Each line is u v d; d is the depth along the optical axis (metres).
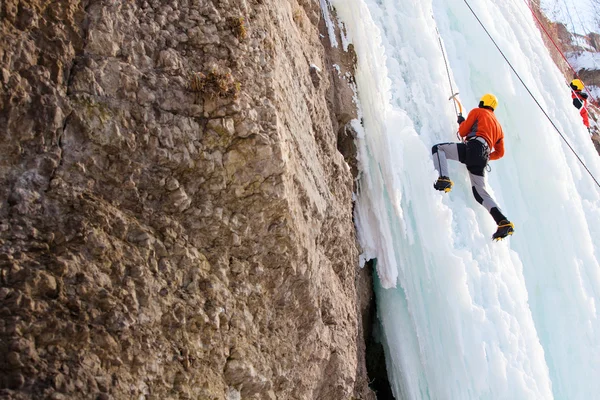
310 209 4.34
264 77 4.02
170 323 3.28
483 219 6.57
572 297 7.52
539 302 7.46
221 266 3.64
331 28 6.28
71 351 2.83
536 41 9.98
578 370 7.22
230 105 3.68
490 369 5.80
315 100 5.20
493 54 8.26
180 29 3.77
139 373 3.04
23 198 2.98
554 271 7.65
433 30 7.57
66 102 3.19
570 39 15.07
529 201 7.88
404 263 6.05
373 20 7.18
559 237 7.78
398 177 6.04
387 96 6.40
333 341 4.71
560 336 7.33
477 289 6.06
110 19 3.46
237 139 3.68
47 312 2.83
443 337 5.86
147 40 3.60
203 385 3.35
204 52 3.81
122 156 3.32
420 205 6.15
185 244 3.50
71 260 2.99
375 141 6.10
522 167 8.03
